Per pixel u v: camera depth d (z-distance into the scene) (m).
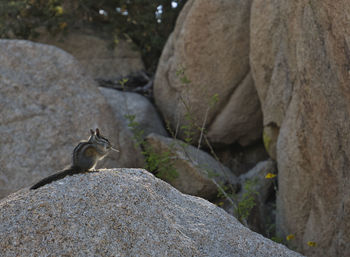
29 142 10.87
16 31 17.28
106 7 17.84
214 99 10.83
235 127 12.88
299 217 8.61
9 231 4.64
